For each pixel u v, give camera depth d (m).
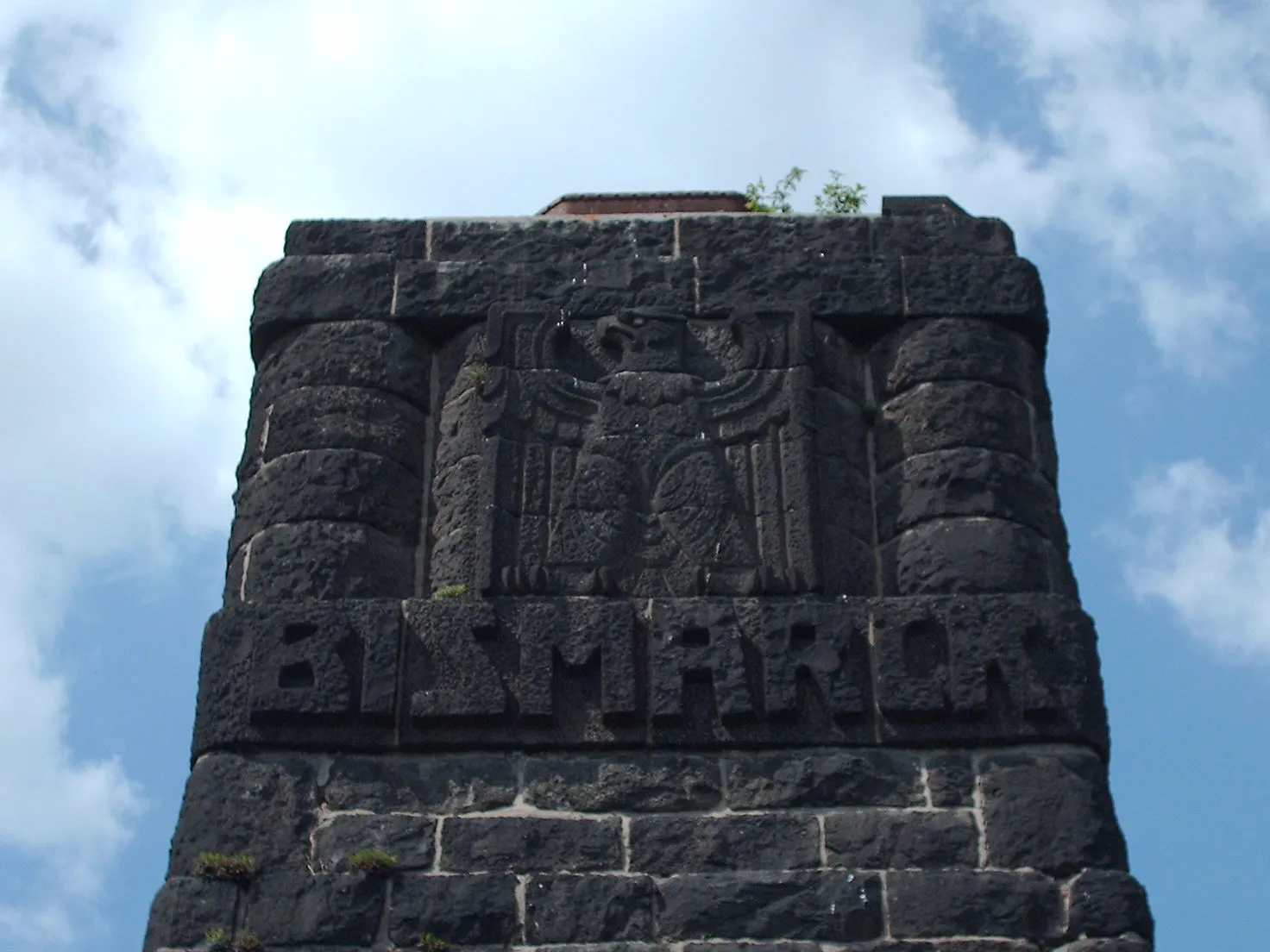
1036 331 14.02
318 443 13.41
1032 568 13.01
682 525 13.03
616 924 11.75
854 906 11.77
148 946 11.76
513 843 12.01
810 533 12.98
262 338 13.97
